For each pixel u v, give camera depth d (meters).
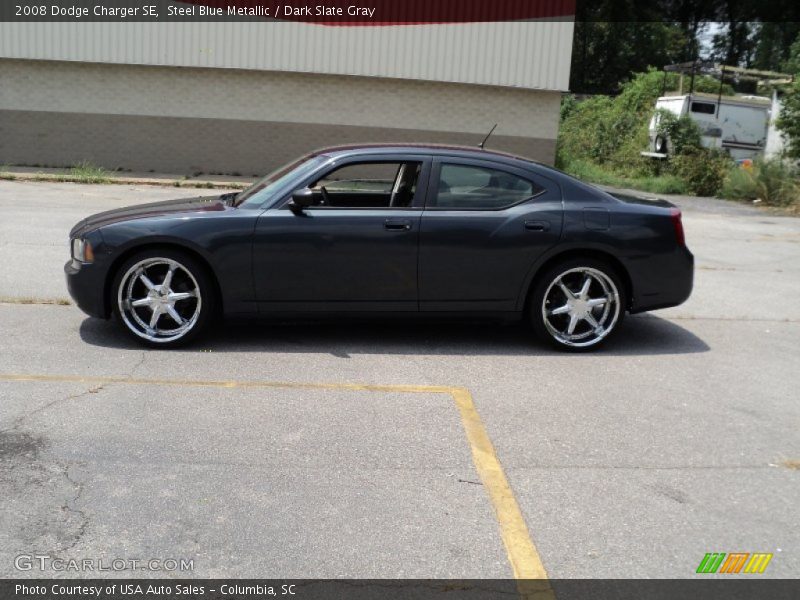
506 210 6.29
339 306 6.23
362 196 6.42
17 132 20.95
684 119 24.39
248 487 3.97
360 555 3.40
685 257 6.48
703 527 3.73
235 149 21.17
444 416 4.98
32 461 4.16
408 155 6.35
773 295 9.07
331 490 3.97
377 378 5.66
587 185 6.49
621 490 4.07
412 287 6.22
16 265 8.92
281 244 6.06
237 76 20.75
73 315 7.06
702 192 22.66
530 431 4.80
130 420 4.73
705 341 7.02
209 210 6.21
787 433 4.92
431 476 4.16
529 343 6.72
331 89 20.89
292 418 4.86
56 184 17.89
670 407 5.31
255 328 6.86
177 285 6.21
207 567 3.29
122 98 20.84
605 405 5.30
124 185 18.48
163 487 3.93
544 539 3.58
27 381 5.33
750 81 32.78
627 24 49.34
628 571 3.35
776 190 20.11
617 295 6.44
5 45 20.25
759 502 4.00
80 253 6.12
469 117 21.14
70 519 3.61
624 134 29.16
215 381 5.47
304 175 6.27
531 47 20.42
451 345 6.58
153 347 6.17
